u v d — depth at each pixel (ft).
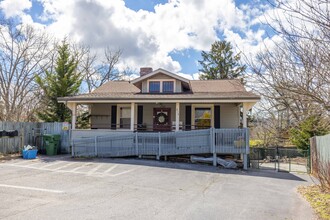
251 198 23.47
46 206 18.53
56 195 21.65
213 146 44.06
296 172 42.50
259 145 69.51
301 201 22.89
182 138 46.29
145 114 59.16
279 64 12.89
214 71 116.88
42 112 73.15
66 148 53.52
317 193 25.36
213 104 58.08
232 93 53.62
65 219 16.07
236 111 57.57
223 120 57.62
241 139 43.50
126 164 40.60
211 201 21.85
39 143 53.01
